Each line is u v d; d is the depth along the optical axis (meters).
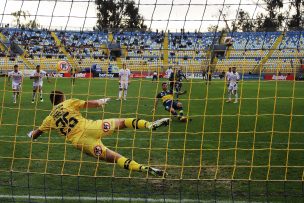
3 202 6.17
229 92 19.56
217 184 7.09
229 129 12.30
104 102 7.22
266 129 12.41
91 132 7.06
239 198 6.41
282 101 20.27
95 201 6.25
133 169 6.93
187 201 6.27
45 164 8.15
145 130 11.55
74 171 7.75
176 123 13.19
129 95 23.05
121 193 6.61
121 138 10.51
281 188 6.87
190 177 7.46
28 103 18.12
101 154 7.04
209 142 10.30
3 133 11.16
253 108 17.52
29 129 11.75
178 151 9.30
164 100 13.86
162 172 6.90
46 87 26.05
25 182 7.09
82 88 25.84
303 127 12.83
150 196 6.50
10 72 17.62
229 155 8.97
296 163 8.36
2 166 7.98
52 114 7.21
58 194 6.54
